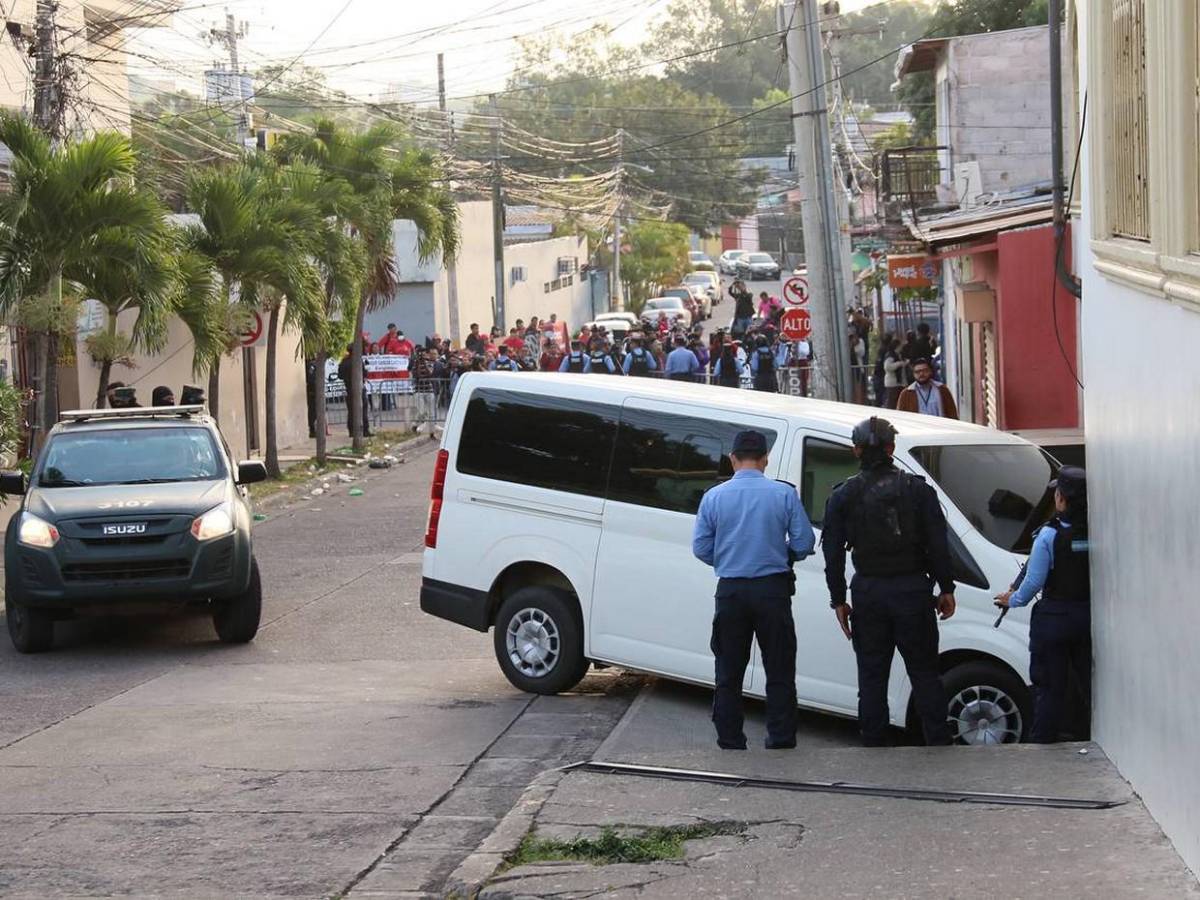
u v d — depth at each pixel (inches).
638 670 398.6
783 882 226.5
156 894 240.2
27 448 870.4
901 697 351.3
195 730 379.2
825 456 373.4
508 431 424.5
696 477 390.3
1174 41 224.2
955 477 363.9
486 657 490.6
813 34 791.7
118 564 495.5
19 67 894.4
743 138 3599.9
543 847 249.1
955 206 1155.9
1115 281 279.4
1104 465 296.0
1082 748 306.5
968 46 1299.2
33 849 268.5
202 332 850.8
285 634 541.3
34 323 702.5
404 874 249.8
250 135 1480.1
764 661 327.3
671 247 3312.0
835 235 802.8
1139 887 214.4
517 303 2445.9
